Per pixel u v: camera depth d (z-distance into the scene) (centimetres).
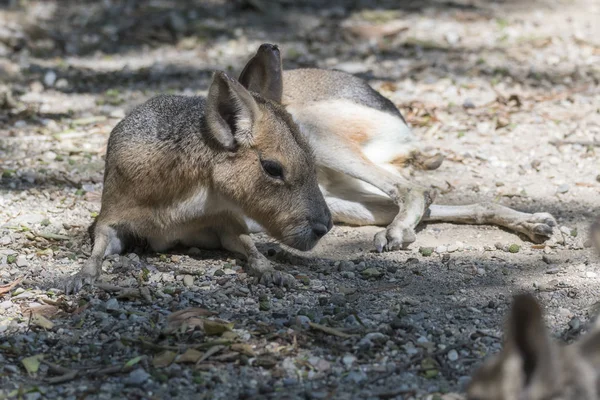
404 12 2159
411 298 889
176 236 990
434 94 1595
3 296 888
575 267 962
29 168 1262
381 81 1667
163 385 727
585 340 557
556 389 521
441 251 1015
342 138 1094
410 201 1045
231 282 928
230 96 900
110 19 2078
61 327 825
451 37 1953
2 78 1655
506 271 956
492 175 1261
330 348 781
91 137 1392
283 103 1116
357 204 1102
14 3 2136
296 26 2052
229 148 920
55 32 1973
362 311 856
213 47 1909
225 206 958
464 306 870
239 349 772
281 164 915
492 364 531
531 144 1368
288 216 930
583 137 1394
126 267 956
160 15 2105
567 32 1998
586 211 1132
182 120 946
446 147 1359
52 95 1594
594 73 1714
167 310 859
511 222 1056
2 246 1007
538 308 498
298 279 934
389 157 1173
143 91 1627
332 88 1141
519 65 1773
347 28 1991
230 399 707
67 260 977
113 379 738
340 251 1024
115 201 973
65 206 1135
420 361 759
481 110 1512
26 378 739
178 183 947
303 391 713
